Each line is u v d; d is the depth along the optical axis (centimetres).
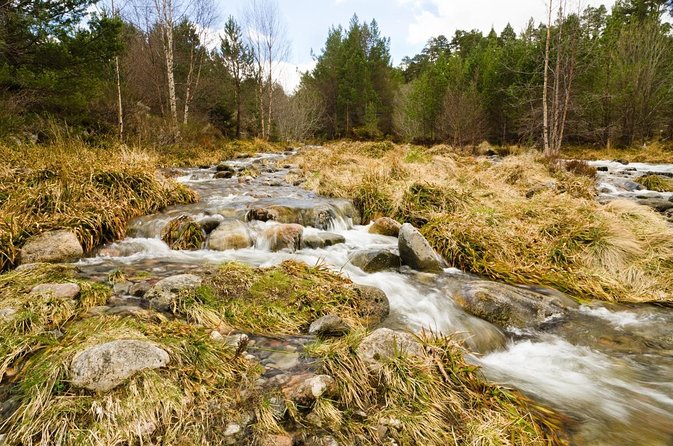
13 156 703
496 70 2900
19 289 321
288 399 212
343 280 405
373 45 4397
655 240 545
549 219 626
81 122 1407
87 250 494
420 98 3184
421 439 196
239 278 377
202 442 182
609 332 369
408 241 507
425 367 245
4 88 1072
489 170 1168
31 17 1020
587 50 2153
